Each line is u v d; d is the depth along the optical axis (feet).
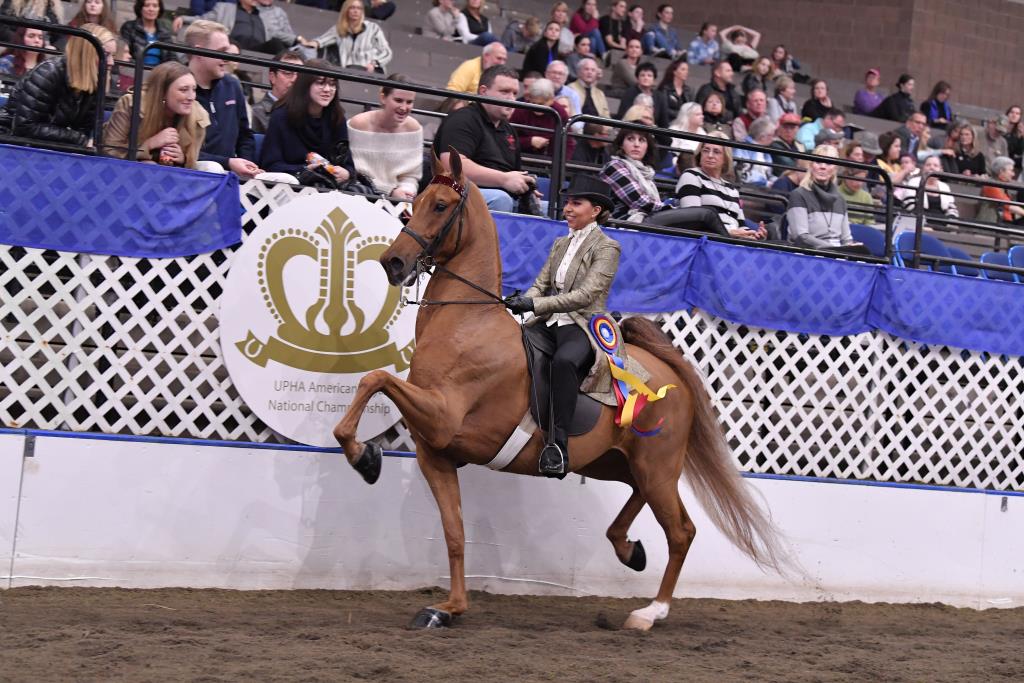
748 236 39.86
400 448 33.96
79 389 30.78
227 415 32.19
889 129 81.76
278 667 23.67
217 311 31.86
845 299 38.58
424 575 33.91
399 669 24.20
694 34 89.04
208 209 31.60
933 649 30.99
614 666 25.96
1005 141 77.15
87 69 31.19
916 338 39.45
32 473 29.99
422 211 28.58
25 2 42.60
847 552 38.68
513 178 34.86
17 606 28.14
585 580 35.81
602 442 30.22
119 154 32.19
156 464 31.17
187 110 32.04
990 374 41.55
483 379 28.66
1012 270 41.75
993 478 41.24
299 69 31.91
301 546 32.58
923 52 91.61
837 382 38.93
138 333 32.30
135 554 30.94
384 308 33.32
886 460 39.73
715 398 37.35
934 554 39.78
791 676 26.18
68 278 31.40
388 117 35.83
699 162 42.16
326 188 34.47
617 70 67.46
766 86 74.33
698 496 32.50
